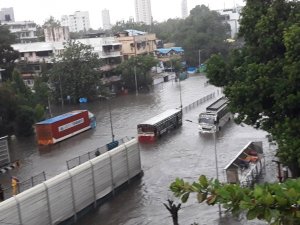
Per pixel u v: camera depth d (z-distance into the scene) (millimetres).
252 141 40812
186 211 27609
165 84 93812
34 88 70438
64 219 27016
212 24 117250
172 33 128625
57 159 43406
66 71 76188
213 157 39750
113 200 30969
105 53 86938
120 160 32875
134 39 94625
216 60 27312
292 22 23734
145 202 30031
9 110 54906
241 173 31469
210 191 4977
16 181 31609
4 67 69688
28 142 52375
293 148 20109
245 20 25797
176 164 38406
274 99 22875
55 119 51719
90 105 74750
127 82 86188
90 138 51625
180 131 52000
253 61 25562
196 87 86875
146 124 47562
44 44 88688
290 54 21438
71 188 27719
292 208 4309
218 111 51344
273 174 33344
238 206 4539
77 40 89125
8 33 89250
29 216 24609
